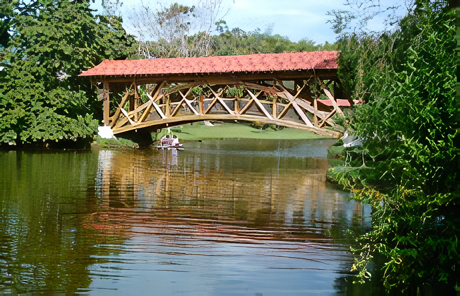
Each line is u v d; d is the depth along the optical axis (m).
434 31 5.46
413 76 5.66
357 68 10.00
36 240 7.98
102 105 30.92
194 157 24.39
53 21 27.12
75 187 13.48
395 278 6.43
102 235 8.38
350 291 6.12
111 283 6.19
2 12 27.64
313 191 13.90
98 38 29.80
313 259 7.34
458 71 5.10
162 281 6.34
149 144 31.73
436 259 5.74
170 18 49.47
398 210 5.98
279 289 6.12
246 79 25.34
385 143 7.34
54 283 6.19
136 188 13.69
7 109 26.00
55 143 27.55
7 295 5.76
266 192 13.57
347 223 9.64
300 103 24.41
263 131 46.06
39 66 26.97
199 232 8.79
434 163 5.41
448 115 5.24
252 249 7.79
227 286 6.23
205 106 30.16
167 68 26.38
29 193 12.27
